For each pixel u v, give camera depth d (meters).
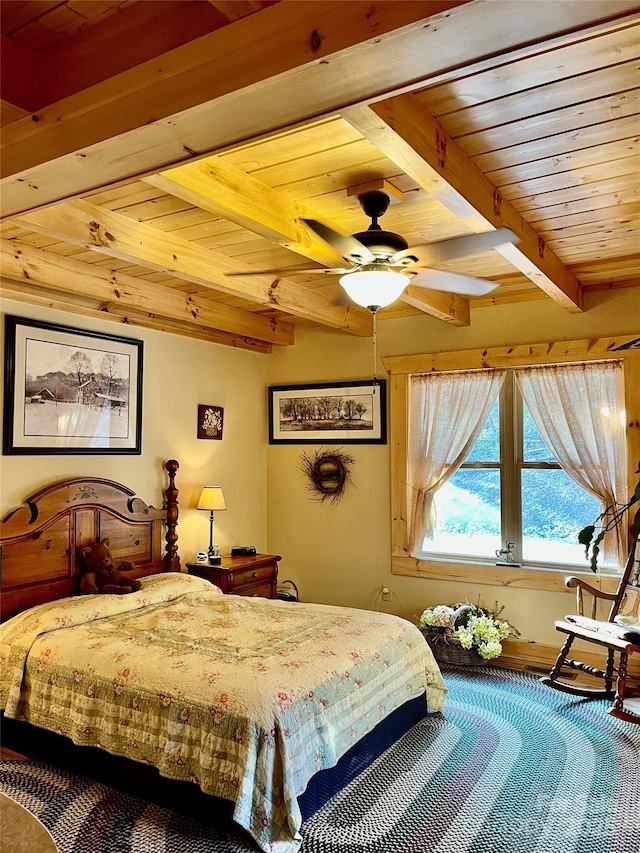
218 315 4.57
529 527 4.44
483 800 2.56
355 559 5.06
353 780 2.71
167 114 1.44
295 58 1.25
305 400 5.33
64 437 3.84
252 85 1.31
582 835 2.32
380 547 4.95
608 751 3.01
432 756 2.94
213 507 4.61
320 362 5.30
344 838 2.31
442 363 4.65
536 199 2.68
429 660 3.40
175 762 2.37
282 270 2.67
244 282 3.60
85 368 3.99
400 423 4.84
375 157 2.27
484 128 2.08
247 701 2.33
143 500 4.38
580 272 3.78
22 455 3.61
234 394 5.23
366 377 5.07
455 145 2.17
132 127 1.50
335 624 3.23
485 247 2.30
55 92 1.69
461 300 4.47
